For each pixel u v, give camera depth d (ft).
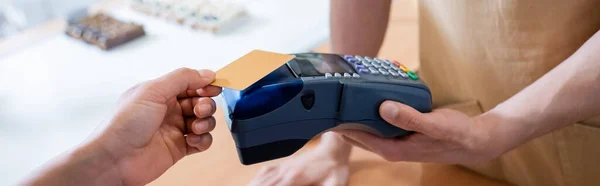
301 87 1.35
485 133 1.58
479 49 1.81
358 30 2.21
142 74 2.80
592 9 1.56
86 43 3.21
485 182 2.00
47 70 2.94
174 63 2.87
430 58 2.14
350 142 1.78
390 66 1.62
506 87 1.82
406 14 3.38
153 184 2.01
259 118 1.33
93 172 1.38
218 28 3.19
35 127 2.42
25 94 2.72
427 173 2.04
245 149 1.38
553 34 1.61
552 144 1.80
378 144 1.62
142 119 1.41
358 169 2.09
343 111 1.44
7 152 2.25
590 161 1.76
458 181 2.00
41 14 4.04
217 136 2.27
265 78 1.36
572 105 1.52
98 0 4.03
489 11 1.69
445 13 1.89
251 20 3.34
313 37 3.06
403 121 1.47
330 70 1.45
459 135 1.54
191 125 1.56
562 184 1.89
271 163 2.10
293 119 1.38
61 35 3.34
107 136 1.38
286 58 1.43
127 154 1.43
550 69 1.67
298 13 3.38
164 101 1.46
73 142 2.29
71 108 2.56
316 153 2.10
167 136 1.56
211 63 2.84
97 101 2.60
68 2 4.05
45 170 1.31
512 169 1.94
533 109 1.56
